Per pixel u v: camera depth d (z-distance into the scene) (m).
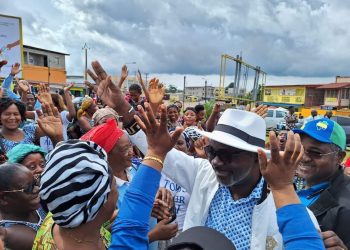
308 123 2.32
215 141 1.87
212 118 4.39
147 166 1.42
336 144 2.21
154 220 2.33
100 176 1.31
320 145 2.20
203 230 1.15
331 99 52.06
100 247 1.44
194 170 2.22
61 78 45.06
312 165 2.24
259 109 3.58
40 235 1.47
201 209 2.08
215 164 1.87
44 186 1.27
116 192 1.44
